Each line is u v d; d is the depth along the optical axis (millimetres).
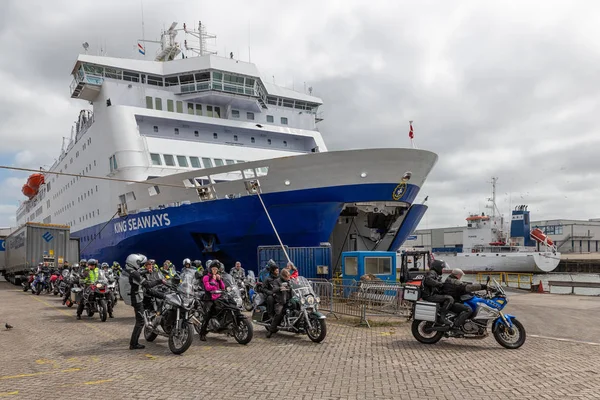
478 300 8438
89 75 24922
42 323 11789
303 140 27641
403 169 18125
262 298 9742
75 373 6566
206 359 7477
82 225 29375
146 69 25500
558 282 21672
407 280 15930
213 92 24516
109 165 22859
